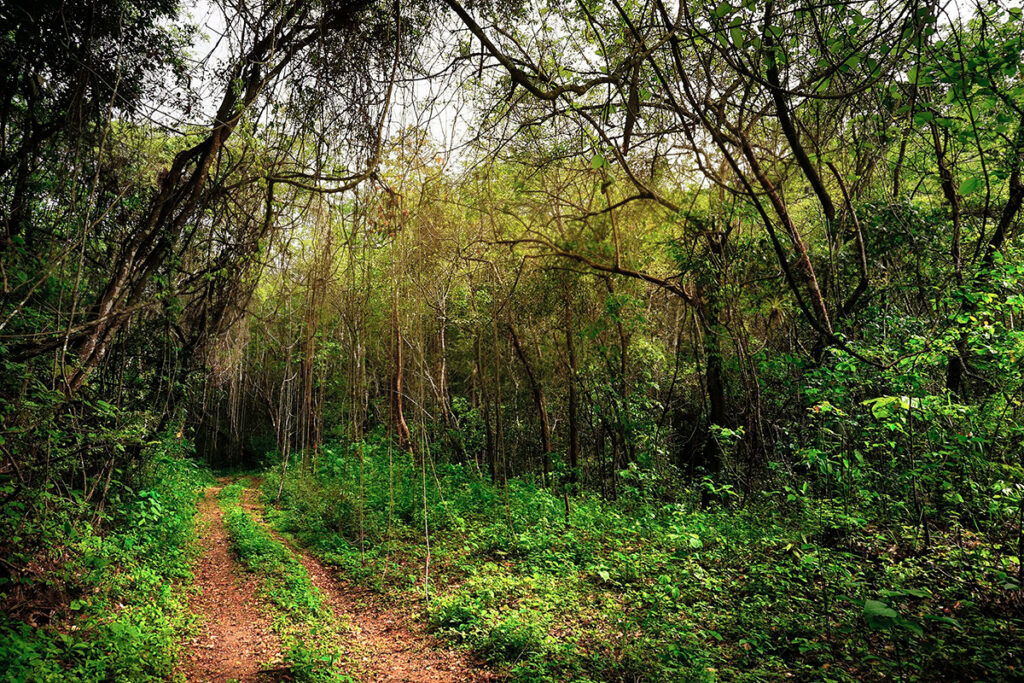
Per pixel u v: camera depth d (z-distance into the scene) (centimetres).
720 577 812
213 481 2603
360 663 696
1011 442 706
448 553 1092
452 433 1822
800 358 1061
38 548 655
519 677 603
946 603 634
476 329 1664
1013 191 740
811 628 625
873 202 905
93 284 823
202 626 784
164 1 676
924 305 936
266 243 1054
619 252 1155
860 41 434
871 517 851
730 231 1072
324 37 670
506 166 874
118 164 773
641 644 627
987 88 432
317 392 2550
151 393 1149
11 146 677
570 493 1469
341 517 1441
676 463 1584
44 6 609
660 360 1747
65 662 538
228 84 705
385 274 1376
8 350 618
